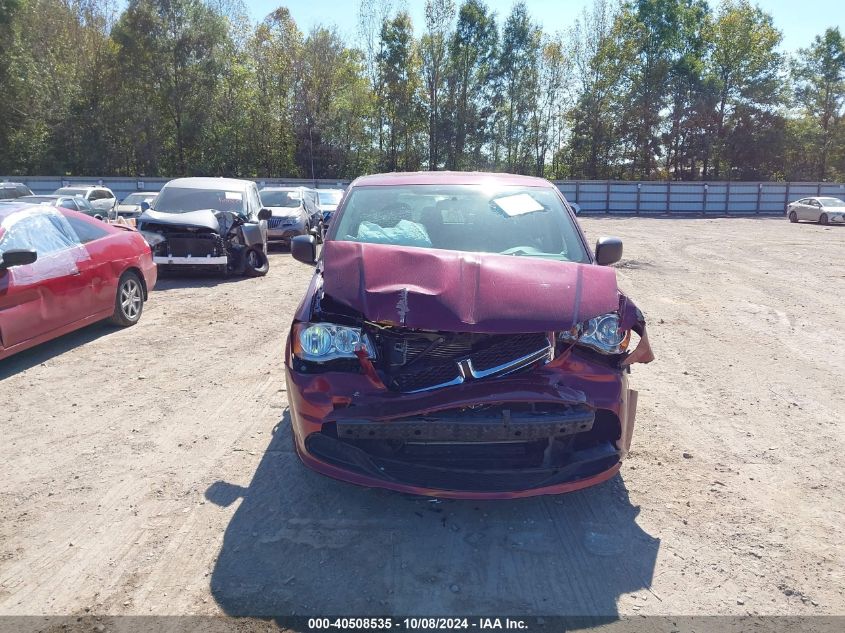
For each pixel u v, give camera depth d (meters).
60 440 4.49
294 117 43.06
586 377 3.35
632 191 42.16
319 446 3.34
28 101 37.34
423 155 48.25
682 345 7.37
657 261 15.30
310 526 3.43
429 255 3.74
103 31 43.12
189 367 6.19
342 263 3.76
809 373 6.34
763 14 49.22
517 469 3.27
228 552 3.19
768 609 2.83
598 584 2.99
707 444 4.60
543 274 3.64
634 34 48.25
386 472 3.24
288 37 43.19
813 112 54.47
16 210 6.20
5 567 3.05
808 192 42.22
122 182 35.94
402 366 3.32
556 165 52.53
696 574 3.08
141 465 4.12
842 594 2.94
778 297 10.45
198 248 10.96
